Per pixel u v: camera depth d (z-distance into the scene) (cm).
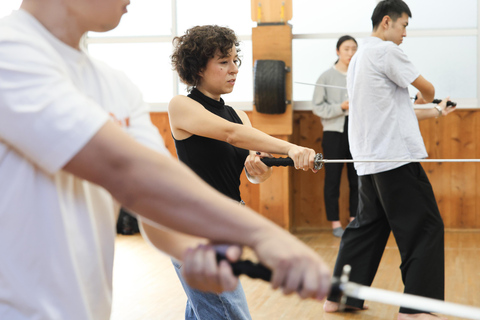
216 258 62
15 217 69
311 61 566
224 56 217
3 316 69
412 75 302
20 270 69
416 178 300
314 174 565
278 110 514
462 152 545
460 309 57
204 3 591
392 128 304
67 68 77
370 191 317
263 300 346
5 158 68
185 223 62
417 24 552
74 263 72
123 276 405
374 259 320
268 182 539
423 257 295
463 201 546
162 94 601
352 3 559
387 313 323
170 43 597
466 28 542
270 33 518
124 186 63
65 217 71
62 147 63
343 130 526
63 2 76
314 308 331
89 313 74
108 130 64
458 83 548
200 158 210
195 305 196
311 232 559
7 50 65
